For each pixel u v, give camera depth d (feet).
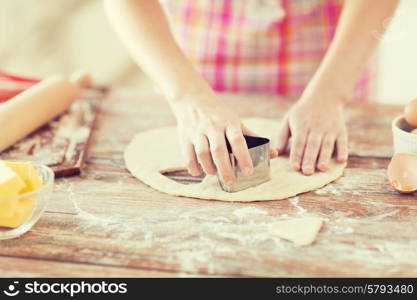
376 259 2.34
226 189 2.88
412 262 2.32
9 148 3.37
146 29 3.44
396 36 7.51
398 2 3.79
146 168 3.18
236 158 2.78
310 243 2.43
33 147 3.39
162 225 2.60
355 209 2.73
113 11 3.59
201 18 4.41
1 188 2.39
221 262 2.32
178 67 3.31
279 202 2.82
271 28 4.28
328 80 3.51
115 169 3.22
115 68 9.29
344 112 4.06
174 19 4.53
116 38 9.66
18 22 9.82
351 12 3.74
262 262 2.32
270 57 4.42
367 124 3.85
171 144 3.52
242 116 3.98
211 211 2.73
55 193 2.91
